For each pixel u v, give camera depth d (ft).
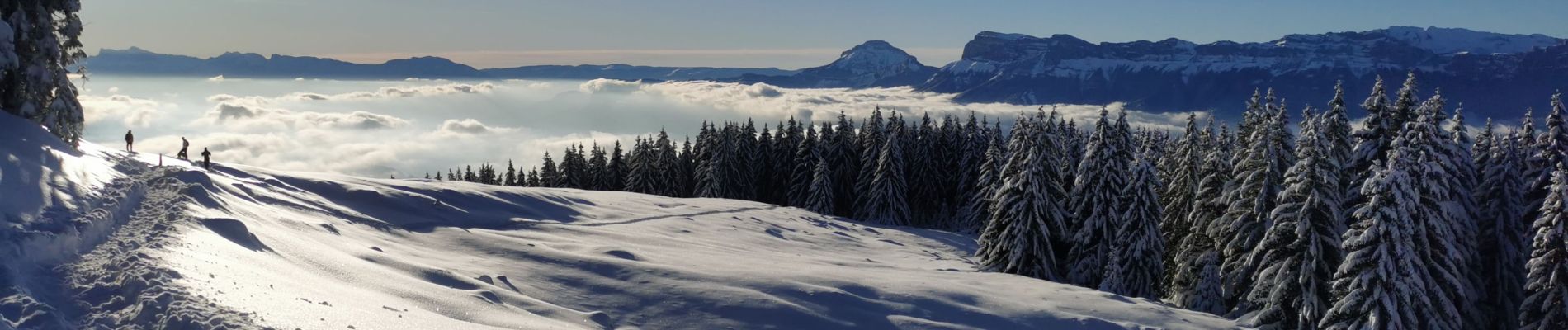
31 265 38.99
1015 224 115.14
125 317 34.09
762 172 272.92
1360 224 74.84
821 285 76.33
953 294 78.59
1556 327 79.00
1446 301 73.92
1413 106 92.89
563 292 69.41
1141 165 105.19
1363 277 72.59
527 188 166.81
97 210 55.36
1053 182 118.11
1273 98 95.71
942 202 251.39
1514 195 101.91
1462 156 95.81
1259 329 82.79
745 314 65.46
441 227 105.19
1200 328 76.28
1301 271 82.74
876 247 159.33
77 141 104.94
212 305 35.17
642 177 258.37
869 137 242.37
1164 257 118.62
